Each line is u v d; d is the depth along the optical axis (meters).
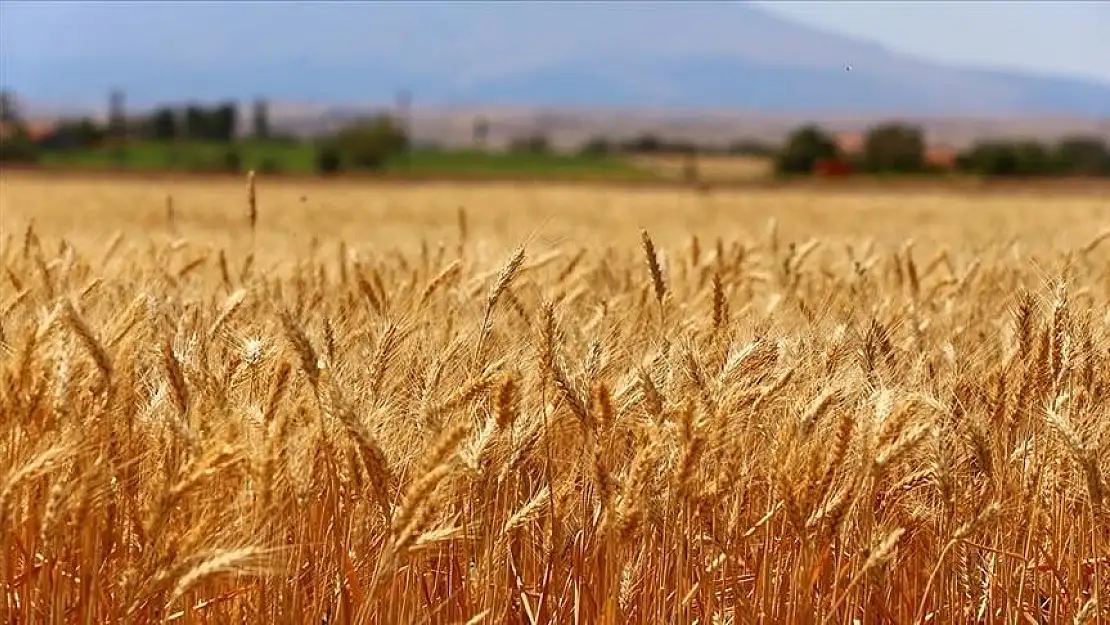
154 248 9.99
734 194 61.44
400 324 5.64
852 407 4.90
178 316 6.41
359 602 4.45
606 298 7.31
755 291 9.95
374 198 48.09
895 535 4.61
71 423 4.36
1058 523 5.18
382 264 10.09
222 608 4.72
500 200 48.44
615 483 4.63
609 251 11.66
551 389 5.03
